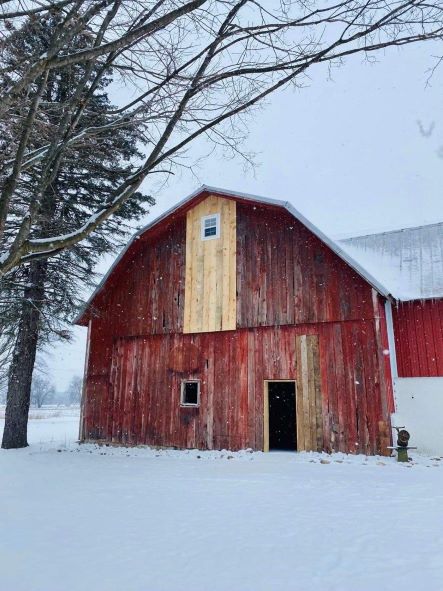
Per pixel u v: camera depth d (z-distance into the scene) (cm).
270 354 1180
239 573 372
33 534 485
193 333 1306
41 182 288
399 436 966
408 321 1165
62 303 1359
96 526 514
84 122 390
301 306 1163
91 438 1399
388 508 584
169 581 356
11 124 354
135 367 1383
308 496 662
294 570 378
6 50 308
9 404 1373
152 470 928
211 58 311
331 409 1080
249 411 1180
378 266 1331
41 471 927
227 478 819
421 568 380
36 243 267
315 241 1177
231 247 1296
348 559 404
